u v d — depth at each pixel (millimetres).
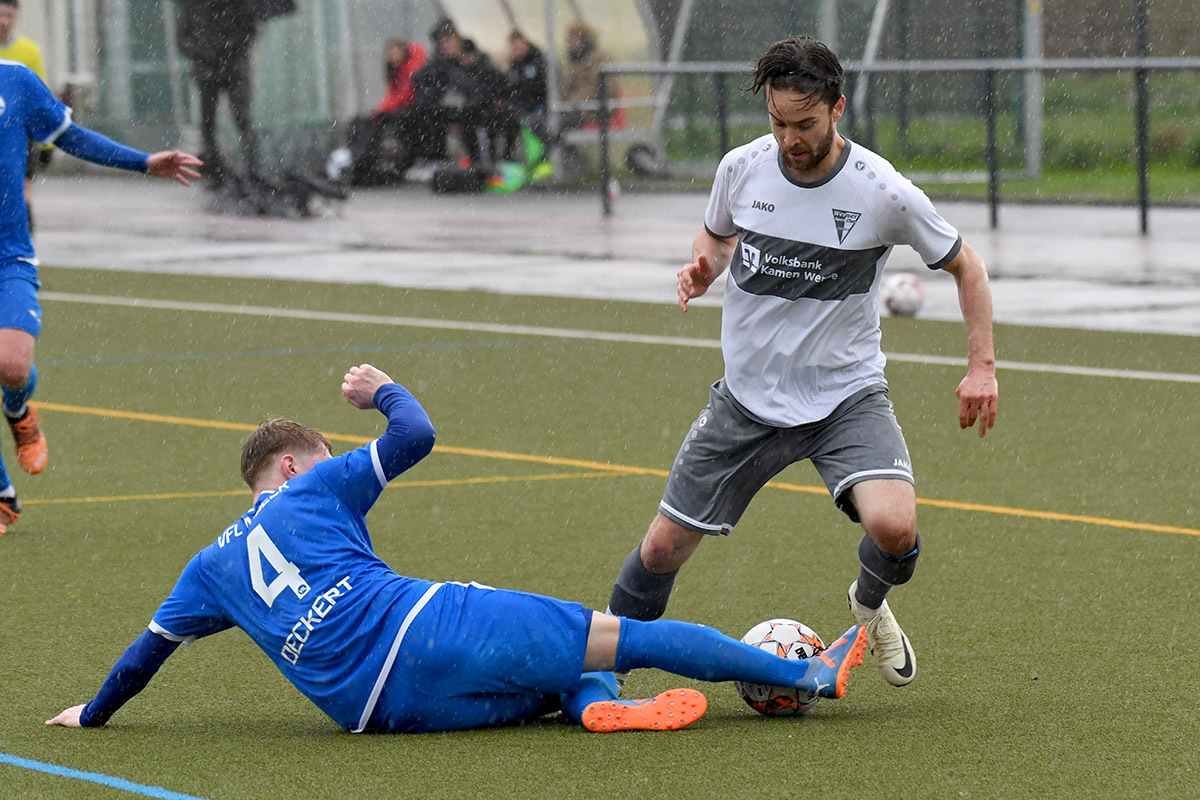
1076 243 65312
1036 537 24266
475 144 86938
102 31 93438
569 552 23656
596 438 32000
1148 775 14375
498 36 90062
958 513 25875
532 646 15109
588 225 74000
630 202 82625
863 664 18359
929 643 19047
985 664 18172
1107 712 16328
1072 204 79375
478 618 15102
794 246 16359
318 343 44312
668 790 13930
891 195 16156
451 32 86375
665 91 91688
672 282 56094
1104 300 50562
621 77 90812
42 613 20375
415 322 48000
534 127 87562
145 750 15180
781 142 16016
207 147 79500
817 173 16297
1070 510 25969
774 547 23828
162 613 15523
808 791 13914
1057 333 44531
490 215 78250
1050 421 33281
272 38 85188
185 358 41906
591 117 90938
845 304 16531
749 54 92625
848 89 82750
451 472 29125
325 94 87500
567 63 90312
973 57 91750
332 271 60156
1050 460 29719
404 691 15156
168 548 23875
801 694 16031
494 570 22719
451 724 15422
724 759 14758
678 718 15570
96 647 18938
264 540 15273
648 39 91188
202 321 48438
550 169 88688
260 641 15359
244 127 78375
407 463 15578
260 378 39062
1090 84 96438
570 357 41750
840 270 16375
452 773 14336
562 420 33812
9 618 20141
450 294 53938
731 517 17062
